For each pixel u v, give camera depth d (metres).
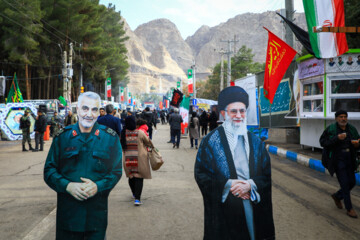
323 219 4.66
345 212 5.00
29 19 35.56
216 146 2.31
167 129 29.84
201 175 2.31
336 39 7.68
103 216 2.54
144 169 5.47
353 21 18.39
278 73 10.76
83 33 43.41
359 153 6.21
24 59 36.41
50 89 47.91
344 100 9.30
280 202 5.54
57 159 2.55
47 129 19.59
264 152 2.33
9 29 35.22
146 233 4.15
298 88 12.60
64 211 2.48
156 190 6.50
